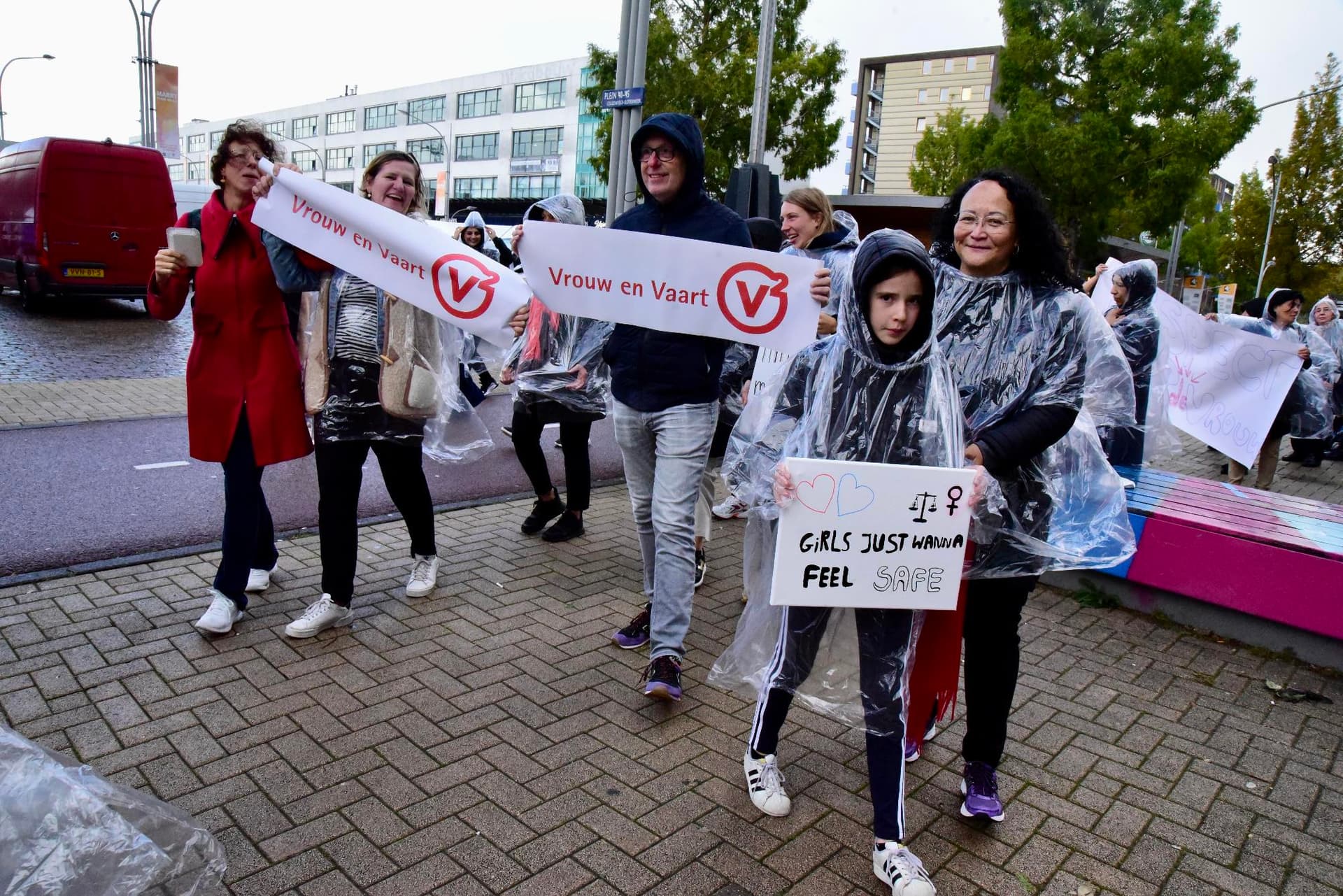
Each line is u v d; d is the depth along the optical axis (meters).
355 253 3.26
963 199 2.42
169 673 3.15
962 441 2.31
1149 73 19.16
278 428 3.35
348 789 2.55
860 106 68.88
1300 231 31.88
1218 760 3.02
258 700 3.00
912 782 2.81
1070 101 20.11
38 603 3.64
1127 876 2.40
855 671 2.50
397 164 3.53
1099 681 3.59
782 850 2.41
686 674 3.45
